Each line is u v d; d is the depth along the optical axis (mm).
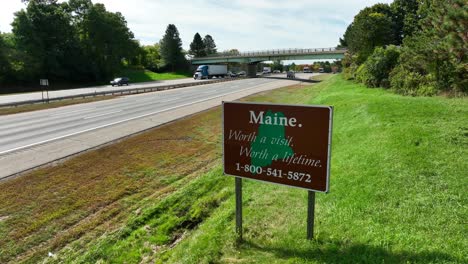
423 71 19328
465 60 14625
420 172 6465
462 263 3822
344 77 39375
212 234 5852
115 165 12750
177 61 105438
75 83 70438
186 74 103000
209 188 9516
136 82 74250
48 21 65812
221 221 6344
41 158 13148
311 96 32500
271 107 4828
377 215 5254
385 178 6492
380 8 53219
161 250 6695
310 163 4621
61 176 11383
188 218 7840
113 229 8117
